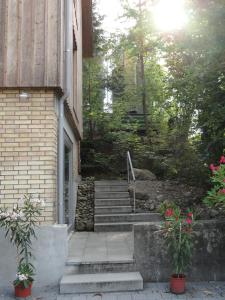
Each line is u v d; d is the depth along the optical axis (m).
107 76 19.11
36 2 6.36
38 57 6.20
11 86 6.10
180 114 11.41
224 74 7.94
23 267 5.35
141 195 10.98
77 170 12.34
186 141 12.55
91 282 5.43
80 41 12.38
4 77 6.11
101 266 5.89
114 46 18.39
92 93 18.45
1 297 5.29
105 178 15.84
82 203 11.30
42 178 6.09
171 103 14.13
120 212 10.34
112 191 11.61
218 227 5.95
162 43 10.21
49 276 5.80
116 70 19.16
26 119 6.19
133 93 18.48
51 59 6.20
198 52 8.29
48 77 6.14
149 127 17.44
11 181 6.06
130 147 16.50
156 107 17.53
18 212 5.43
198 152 10.83
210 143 8.96
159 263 5.87
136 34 15.27
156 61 17.92
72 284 5.41
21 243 5.47
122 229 9.62
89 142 17.31
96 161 16.52
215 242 5.92
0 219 5.43
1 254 5.79
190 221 5.50
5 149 6.12
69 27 7.14
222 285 5.69
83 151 16.98
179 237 5.38
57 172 6.55
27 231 5.53
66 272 5.84
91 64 18.66
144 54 17.08
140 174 13.59
